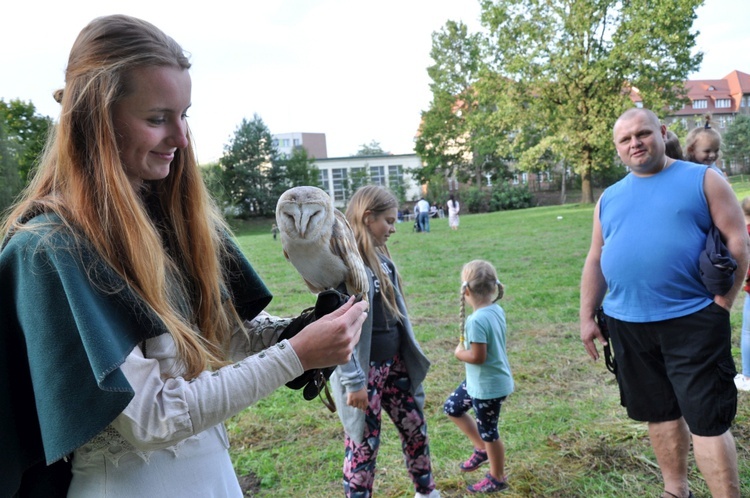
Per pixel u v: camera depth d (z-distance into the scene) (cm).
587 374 494
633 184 300
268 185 5372
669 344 280
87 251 122
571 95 3136
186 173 161
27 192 141
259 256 1673
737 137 5331
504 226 2230
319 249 200
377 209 296
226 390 126
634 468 340
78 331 113
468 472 351
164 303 135
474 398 327
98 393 111
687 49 2923
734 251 268
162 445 123
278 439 409
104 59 126
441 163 5231
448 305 814
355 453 285
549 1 3127
